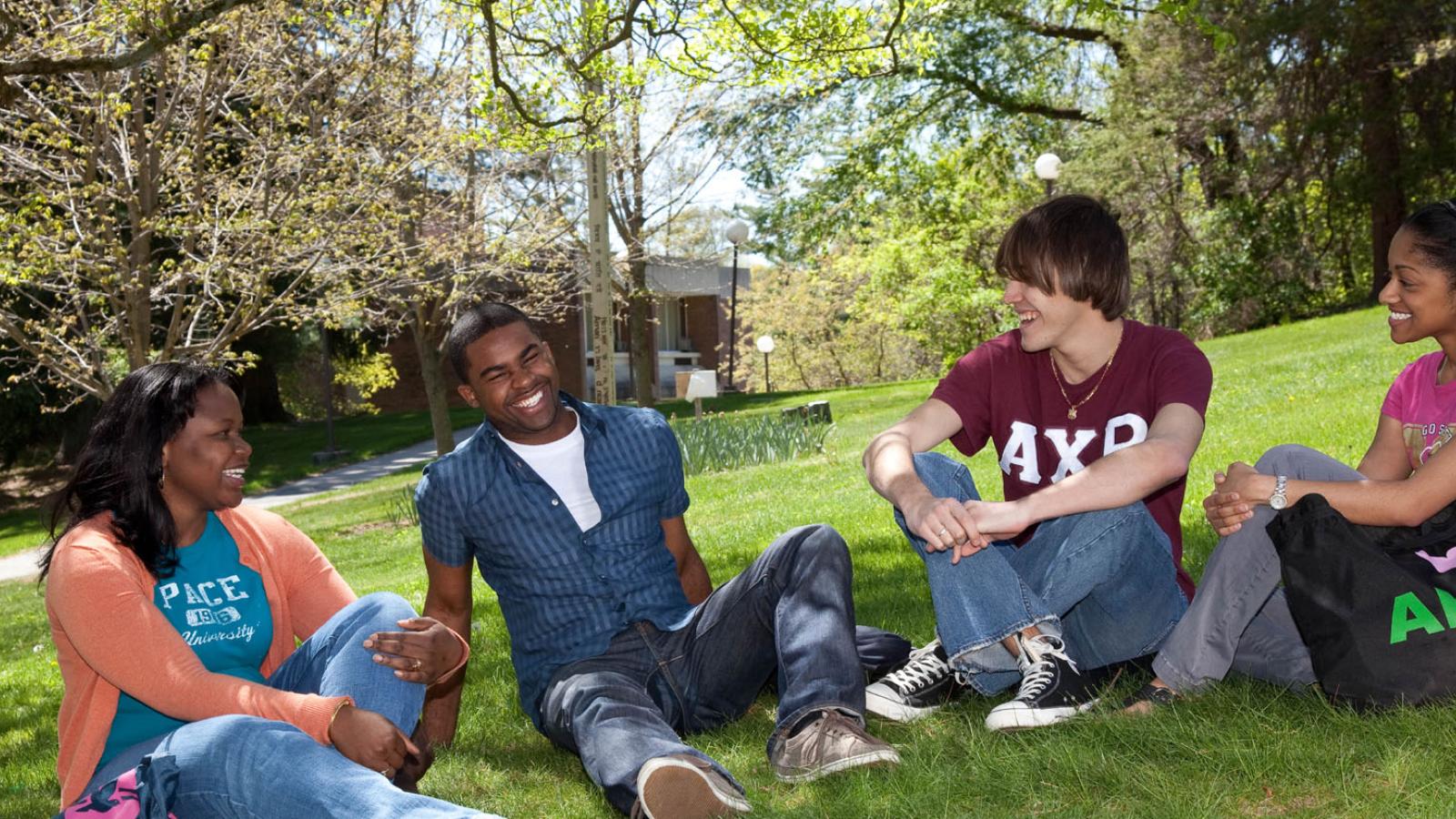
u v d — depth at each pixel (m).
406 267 15.88
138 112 13.09
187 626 2.68
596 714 2.86
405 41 14.36
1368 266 29.62
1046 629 3.09
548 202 19.55
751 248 29.45
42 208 12.52
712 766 2.60
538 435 3.33
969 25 26.28
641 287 29.73
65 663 2.58
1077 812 2.48
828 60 10.93
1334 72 22.62
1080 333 3.21
